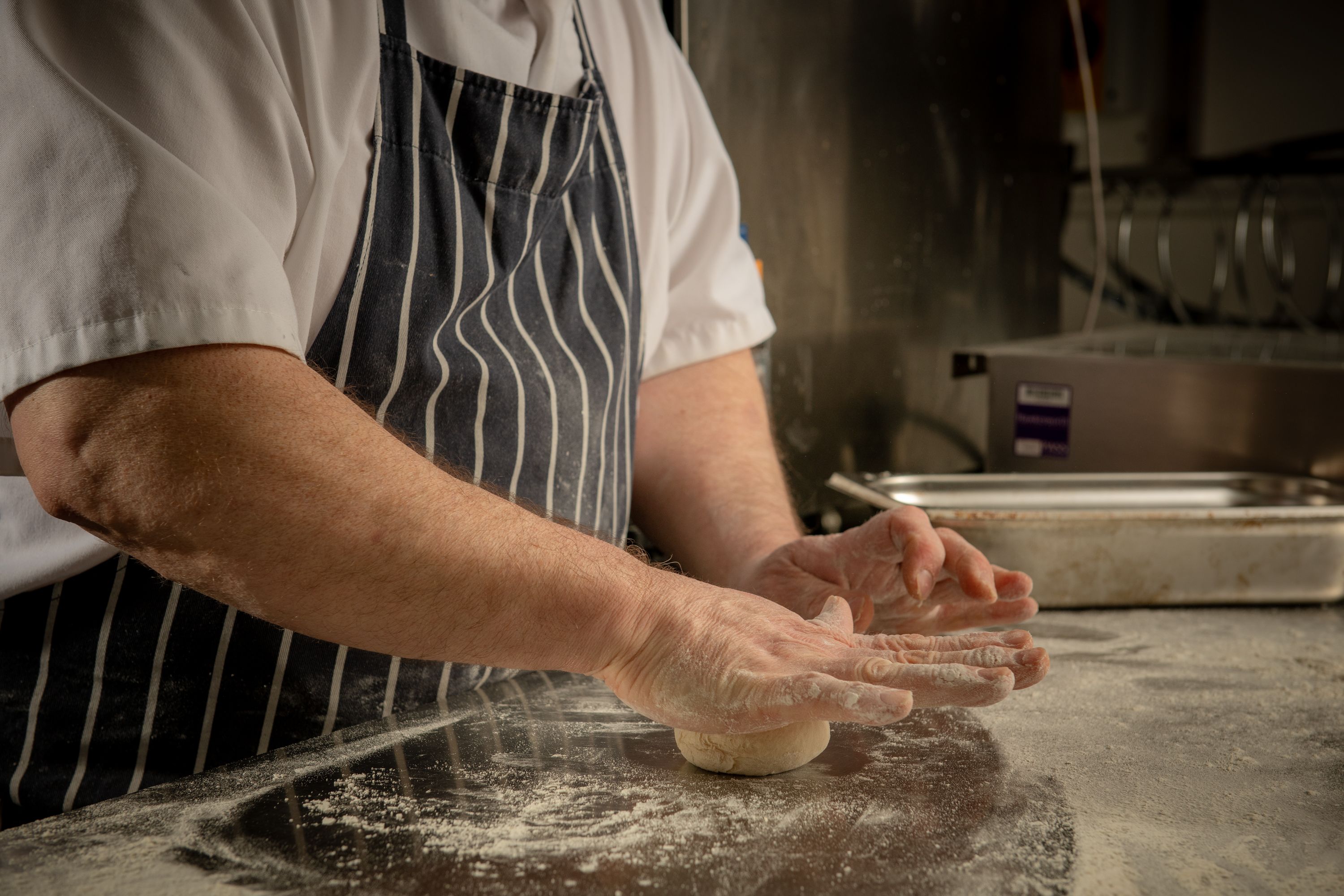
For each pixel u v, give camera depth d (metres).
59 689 0.74
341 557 0.53
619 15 0.98
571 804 0.56
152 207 0.52
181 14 0.57
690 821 0.54
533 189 0.83
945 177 1.71
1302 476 1.32
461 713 0.73
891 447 1.67
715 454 1.01
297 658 0.75
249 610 0.57
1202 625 0.97
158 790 0.58
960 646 0.60
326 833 0.53
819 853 0.50
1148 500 1.24
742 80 1.34
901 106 1.59
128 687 0.74
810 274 1.48
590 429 0.86
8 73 0.54
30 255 0.52
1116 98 2.36
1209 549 1.01
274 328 0.55
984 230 1.83
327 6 0.69
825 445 1.54
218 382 0.53
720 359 1.07
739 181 1.35
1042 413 1.51
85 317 0.51
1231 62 2.40
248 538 0.52
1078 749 0.65
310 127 0.65
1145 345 1.72
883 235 1.60
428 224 0.75
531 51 0.85
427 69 0.76
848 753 0.65
